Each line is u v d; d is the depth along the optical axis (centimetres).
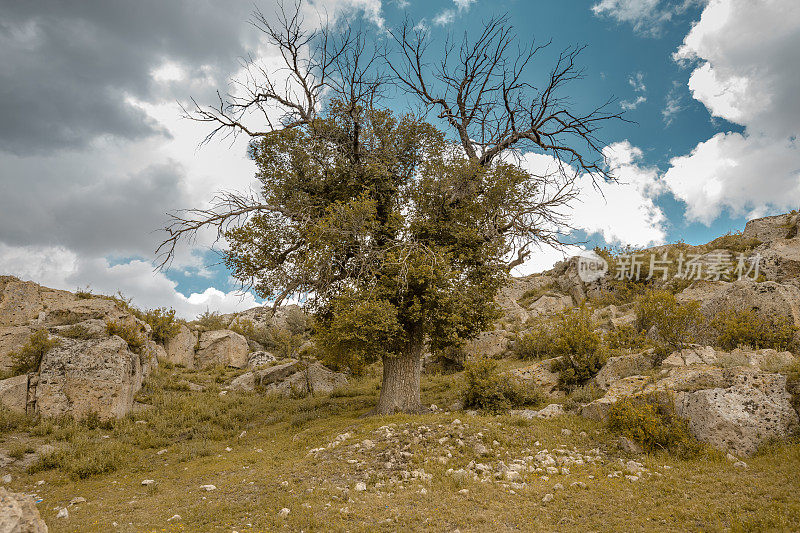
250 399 2078
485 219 1662
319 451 1156
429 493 839
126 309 2472
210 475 1080
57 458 1200
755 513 662
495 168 1667
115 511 851
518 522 710
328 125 1764
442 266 1459
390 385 1598
